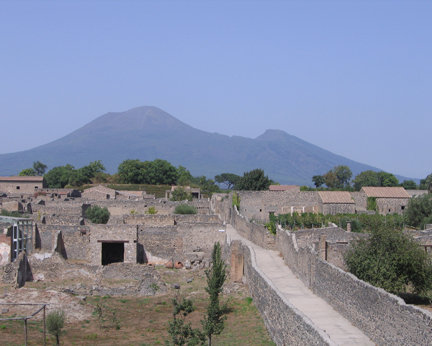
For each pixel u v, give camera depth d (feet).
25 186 521.65
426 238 188.65
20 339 128.16
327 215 290.35
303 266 149.18
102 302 168.86
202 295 176.65
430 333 75.92
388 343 89.20
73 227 226.99
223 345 116.06
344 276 112.78
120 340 132.16
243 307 148.97
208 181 638.12
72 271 191.72
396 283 140.46
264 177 423.64
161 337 135.03
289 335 99.30
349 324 106.52
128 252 222.89
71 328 142.10
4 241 201.26
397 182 638.12
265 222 280.10
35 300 159.33
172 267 220.02
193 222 244.63
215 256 145.18
